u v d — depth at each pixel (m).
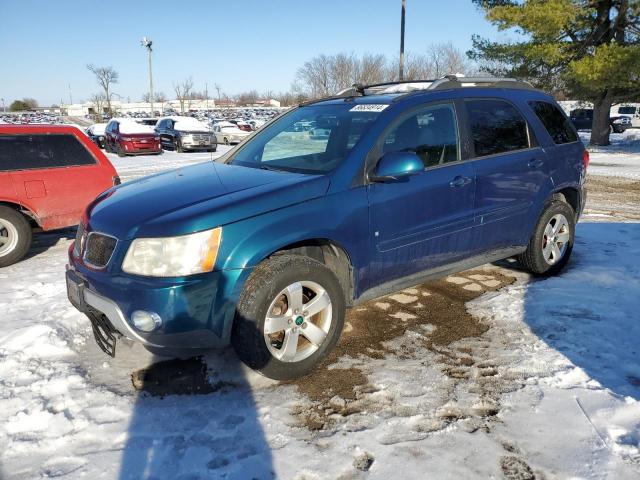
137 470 2.46
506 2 22.72
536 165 4.54
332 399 3.02
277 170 3.69
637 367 3.26
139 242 2.89
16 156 6.06
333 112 4.06
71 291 3.31
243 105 105.88
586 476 2.35
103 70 64.25
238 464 2.49
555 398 2.96
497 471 2.40
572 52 22.02
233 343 3.04
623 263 5.34
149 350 3.62
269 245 3.01
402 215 3.62
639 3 19.47
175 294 2.79
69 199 6.39
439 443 2.61
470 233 4.11
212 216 2.91
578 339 3.64
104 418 2.87
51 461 2.54
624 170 15.27
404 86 4.33
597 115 24.50
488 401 2.96
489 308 4.26
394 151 3.60
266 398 3.04
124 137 22.09
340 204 3.31
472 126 4.14
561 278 4.91
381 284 3.69
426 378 3.23
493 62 25.36
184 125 25.22
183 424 2.80
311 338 3.24
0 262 5.93
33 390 3.13
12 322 4.16
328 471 2.43
